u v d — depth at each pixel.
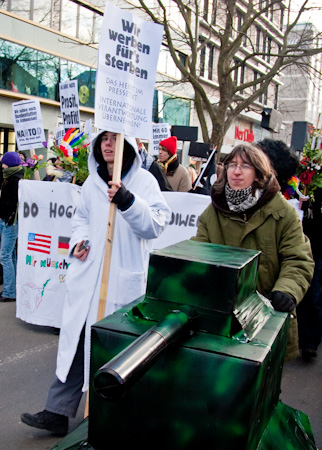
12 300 6.10
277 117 10.59
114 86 2.52
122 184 2.58
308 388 4.02
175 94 25.62
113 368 1.17
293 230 2.29
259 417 1.50
